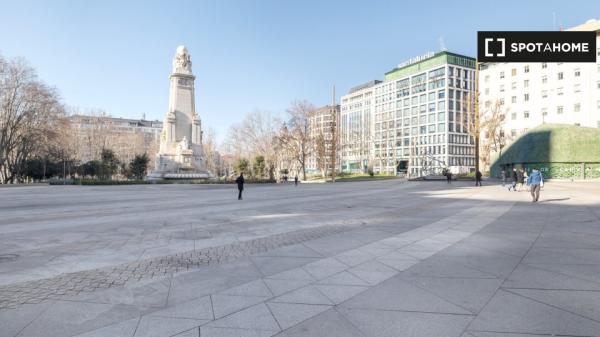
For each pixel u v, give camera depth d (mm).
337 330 3723
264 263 6336
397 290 4895
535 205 15562
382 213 13391
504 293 4711
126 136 101938
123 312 4188
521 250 7129
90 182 43906
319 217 12367
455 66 112500
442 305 4340
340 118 163625
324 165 73000
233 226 10477
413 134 121625
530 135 46594
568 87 66062
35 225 10750
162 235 9047
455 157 110000
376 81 151125
